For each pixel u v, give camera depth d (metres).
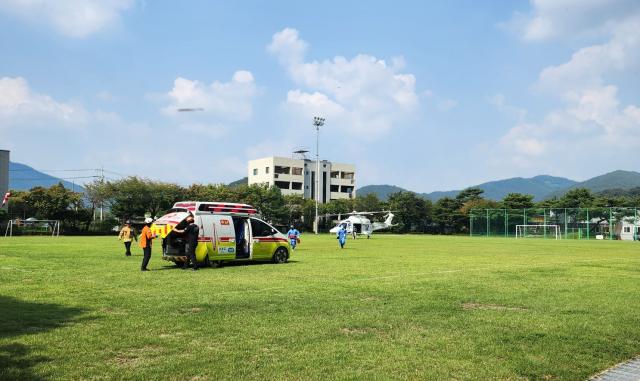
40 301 11.73
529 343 8.33
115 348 7.63
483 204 113.25
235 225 22.59
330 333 8.78
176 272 18.84
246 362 7.05
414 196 116.31
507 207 110.44
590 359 7.50
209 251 20.84
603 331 9.20
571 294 13.58
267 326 9.25
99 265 21.19
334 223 109.88
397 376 6.55
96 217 79.94
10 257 25.00
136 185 76.25
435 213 114.12
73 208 74.81
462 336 8.72
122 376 6.36
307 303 11.74
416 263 23.89
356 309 11.04
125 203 76.00
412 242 53.84
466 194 126.31
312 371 6.70
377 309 11.06
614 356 7.69
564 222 79.69
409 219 116.31
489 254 32.12
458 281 16.36
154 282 15.59
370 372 6.70
